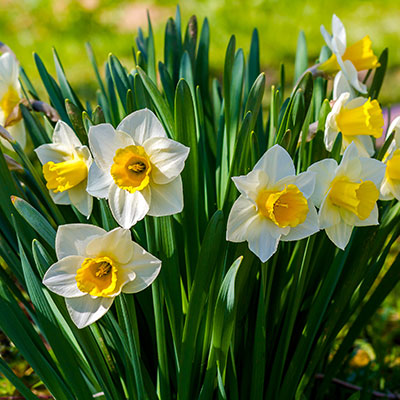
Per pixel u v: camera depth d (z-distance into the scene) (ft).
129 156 2.58
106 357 2.88
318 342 3.00
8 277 2.98
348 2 10.30
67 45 9.36
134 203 2.62
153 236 2.71
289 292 2.93
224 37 9.41
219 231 2.62
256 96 2.76
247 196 2.56
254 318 2.97
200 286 2.68
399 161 2.78
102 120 2.73
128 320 2.66
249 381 2.96
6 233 2.94
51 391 2.80
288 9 10.03
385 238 2.96
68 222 2.98
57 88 3.18
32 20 10.09
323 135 2.83
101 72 8.29
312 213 2.66
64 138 2.80
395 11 10.19
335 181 2.68
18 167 2.98
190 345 2.75
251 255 2.73
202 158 2.97
